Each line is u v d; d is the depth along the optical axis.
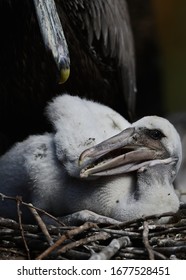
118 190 11.81
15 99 13.91
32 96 13.91
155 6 21.31
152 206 11.61
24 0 13.41
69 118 12.05
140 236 10.96
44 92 13.89
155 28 20.70
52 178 11.86
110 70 14.88
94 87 14.49
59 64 12.03
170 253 10.80
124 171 11.78
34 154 11.96
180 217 11.88
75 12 14.03
